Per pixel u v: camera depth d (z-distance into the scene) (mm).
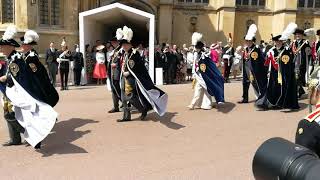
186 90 12500
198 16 25094
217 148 6215
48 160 5699
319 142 2426
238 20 25578
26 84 6035
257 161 2090
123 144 6414
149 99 7574
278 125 7621
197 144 6426
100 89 13141
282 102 8742
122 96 7754
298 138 2510
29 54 6238
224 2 24094
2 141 6637
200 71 8836
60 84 14375
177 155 5883
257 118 8188
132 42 7852
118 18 17547
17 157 5824
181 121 7879
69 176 5094
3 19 16297
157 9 23906
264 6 25750
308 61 10336
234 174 5113
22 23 16000
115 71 8125
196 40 8906
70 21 17516
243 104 9625
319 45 10211
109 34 20141
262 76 9023
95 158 5773
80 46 14602
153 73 14781
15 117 6047
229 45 16453
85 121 7891
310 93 2990
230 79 17562
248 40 9266
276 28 25531
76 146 6316
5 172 5246
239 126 7551
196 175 5090
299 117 8250
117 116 8305
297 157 1933
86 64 14969
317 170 1780
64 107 9406
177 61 15875
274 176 1980
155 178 5000
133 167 5395
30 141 5879
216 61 11859
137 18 15805
